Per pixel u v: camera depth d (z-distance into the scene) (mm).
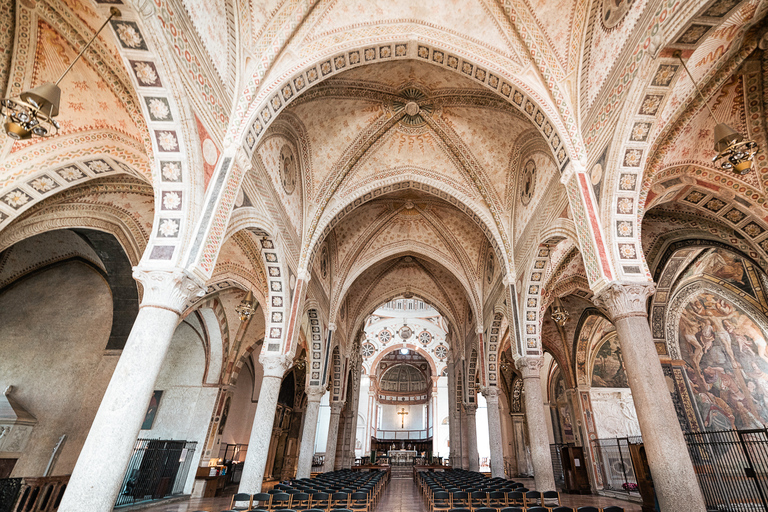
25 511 7188
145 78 5512
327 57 8234
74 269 12648
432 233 16859
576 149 7359
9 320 11656
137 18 4934
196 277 5812
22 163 7039
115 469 4391
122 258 11242
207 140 6387
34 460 10352
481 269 16188
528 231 10594
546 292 12430
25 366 11312
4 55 6293
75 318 12141
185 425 14820
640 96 5812
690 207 9367
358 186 12773
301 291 11141
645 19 5535
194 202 6059
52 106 4562
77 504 4113
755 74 6535
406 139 12578
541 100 7969
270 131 8914
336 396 19094
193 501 12023
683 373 12188
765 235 8352
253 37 7742
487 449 31688
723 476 10398
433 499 7695
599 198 6684
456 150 12188
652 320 12531
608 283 6113
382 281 20766
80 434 10789
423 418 39969
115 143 7535
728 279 12266
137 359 4961
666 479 4879
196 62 6145
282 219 10141
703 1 4559
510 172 11797
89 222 9484
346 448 23234
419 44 8688
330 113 11180
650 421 5207
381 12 8500
